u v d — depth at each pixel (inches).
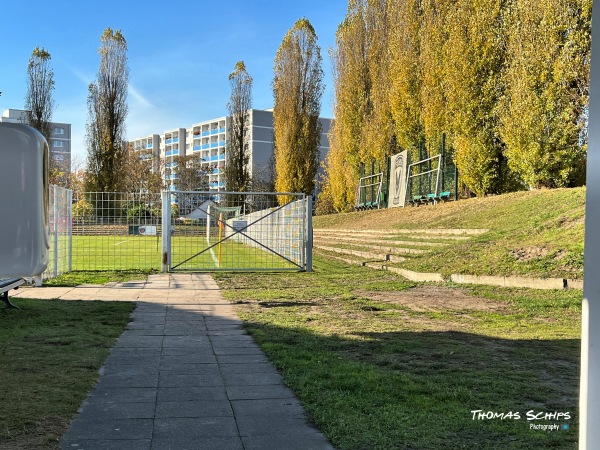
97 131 2078.0
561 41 626.5
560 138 634.8
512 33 711.1
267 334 258.4
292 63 1701.5
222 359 213.6
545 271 393.1
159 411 152.1
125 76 2102.6
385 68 1216.8
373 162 1318.9
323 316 312.8
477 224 613.9
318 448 126.6
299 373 188.9
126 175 2426.2
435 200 946.1
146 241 973.8
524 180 709.9
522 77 657.6
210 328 279.4
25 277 69.4
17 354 211.6
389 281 490.6
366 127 1323.8
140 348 232.7
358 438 130.4
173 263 749.9
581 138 640.4
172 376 188.7
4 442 127.3
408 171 1066.7
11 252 67.2
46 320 286.2
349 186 1470.2
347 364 198.4
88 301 365.4
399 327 276.4
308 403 157.6
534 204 594.2
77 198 781.3
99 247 985.5
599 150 53.9
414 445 126.5
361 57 1400.1
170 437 132.7
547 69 633.0
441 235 661.9
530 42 650.8
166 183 3459.6
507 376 184.1
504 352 220.1
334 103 1546.5
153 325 287.1
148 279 525.0
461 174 827.4
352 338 248.4
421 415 146.0
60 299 375.9
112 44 2076.8
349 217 1259.2
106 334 254.5
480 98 771.4
